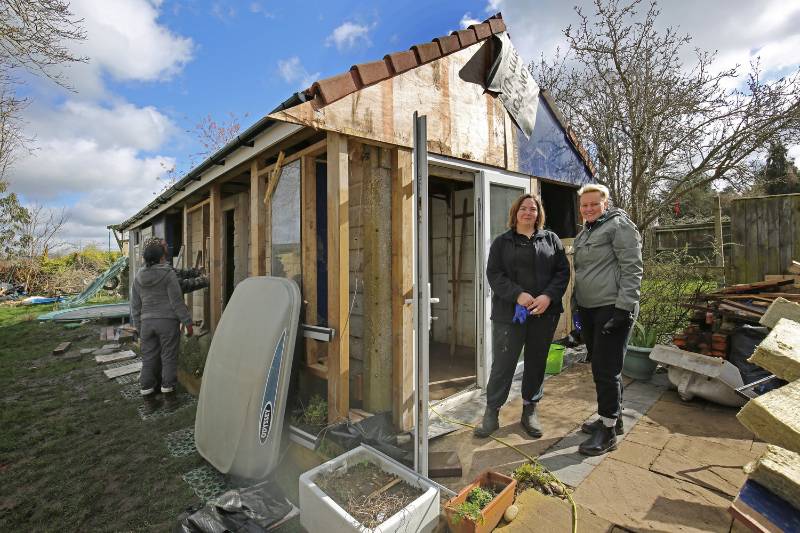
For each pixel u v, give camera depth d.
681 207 8.42
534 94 4.01
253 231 3.59
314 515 1.69
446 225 5.20
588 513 1.77
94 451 2.89
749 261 5.14
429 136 2.99
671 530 1.65
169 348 3.95
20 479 2.54
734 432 2.53
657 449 2.34
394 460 1.96
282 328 2.47
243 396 2.38
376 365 2.79
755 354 1.80
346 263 2.61
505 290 2.51
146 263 3.96
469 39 3.22
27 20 4.98
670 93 5.71
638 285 2.20
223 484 2.41
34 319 9.48
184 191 5.38
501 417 2.93
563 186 4.90
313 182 2.97
